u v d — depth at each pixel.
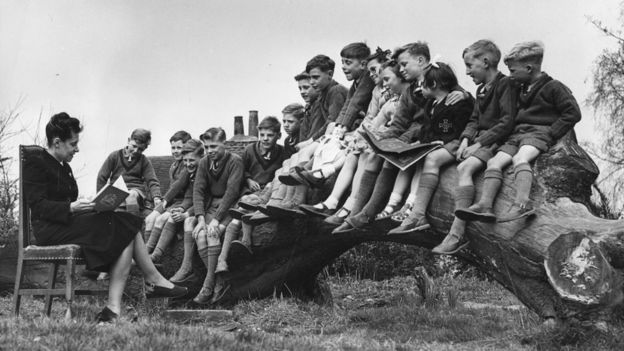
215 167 9.88
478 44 7.72
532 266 7.10
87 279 10.52
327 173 8.66
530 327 7.11
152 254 10.02
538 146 7.19
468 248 7.70
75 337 5.58
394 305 10.36
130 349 5.30
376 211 8.07
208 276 9.59
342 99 9.74
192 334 5.82
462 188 7.34
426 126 7.99
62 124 7.27
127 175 11.30
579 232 6.63
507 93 7.40
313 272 9.95
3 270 11.20
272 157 9.99
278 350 5.72
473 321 8.00
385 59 8.80
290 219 9.33
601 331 6.44
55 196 7.21
